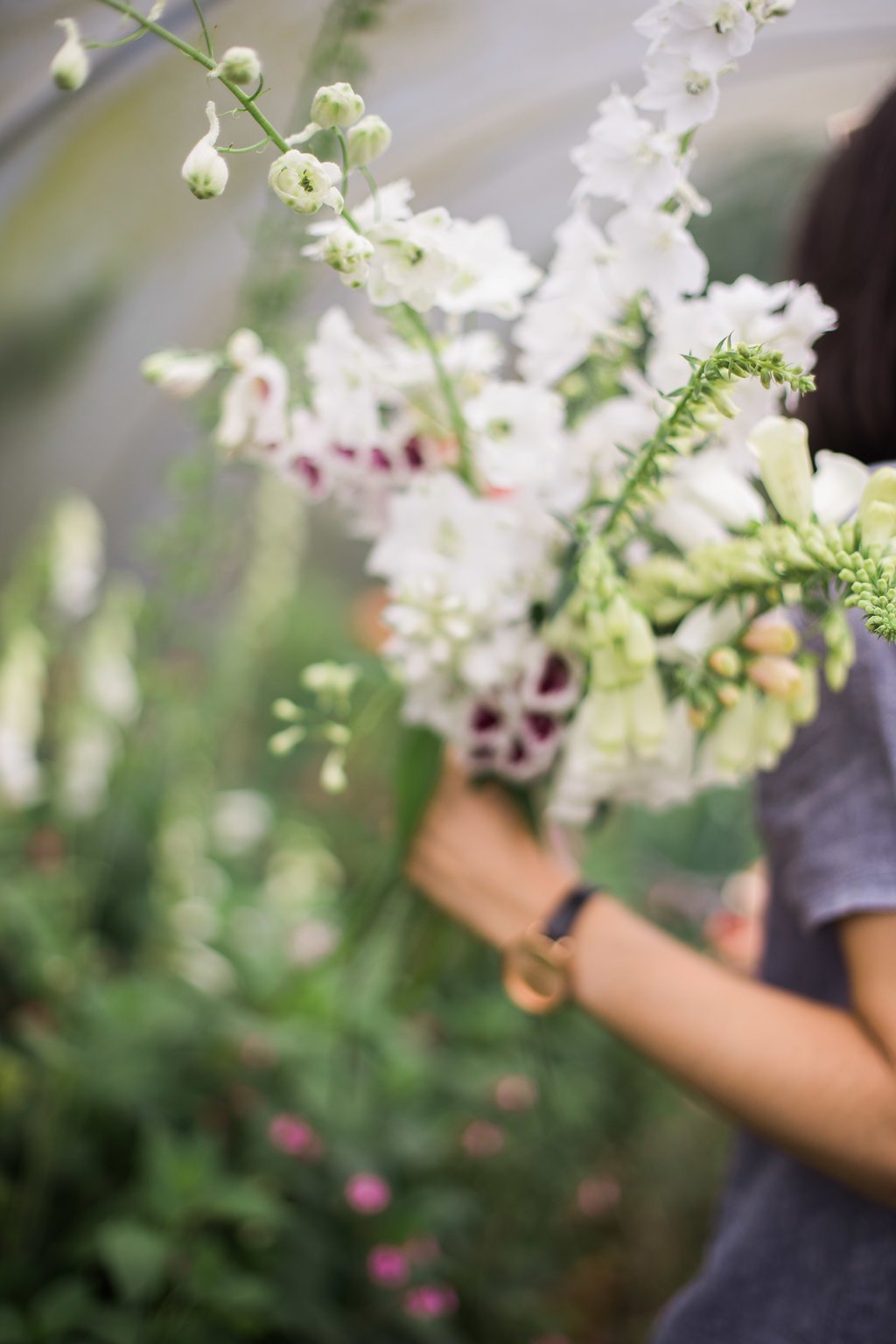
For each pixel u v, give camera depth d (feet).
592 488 3.46
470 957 4.38
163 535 5.63
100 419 9.37
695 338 3.25
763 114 7.71
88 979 6.16
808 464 3.09
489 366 3.48
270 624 10.29
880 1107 3.09
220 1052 6.38
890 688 3.14
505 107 6.66
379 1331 5.70
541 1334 6.51
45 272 6.72
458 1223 6.23
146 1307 5.30
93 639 7.29
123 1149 6.07
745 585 3.19
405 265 3.11
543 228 10.21
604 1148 7.68
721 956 6.49
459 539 3.47
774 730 3.26
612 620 3.19
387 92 5.98
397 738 3.93
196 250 7.16
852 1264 3.35
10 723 6.85
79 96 4.61
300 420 3.49
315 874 8.56
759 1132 3.25
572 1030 7.40
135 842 7.63
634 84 6.37
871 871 3.13
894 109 3.46
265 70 4.65
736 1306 3.53
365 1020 5.69
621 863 9.08
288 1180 5.90
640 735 3.31
